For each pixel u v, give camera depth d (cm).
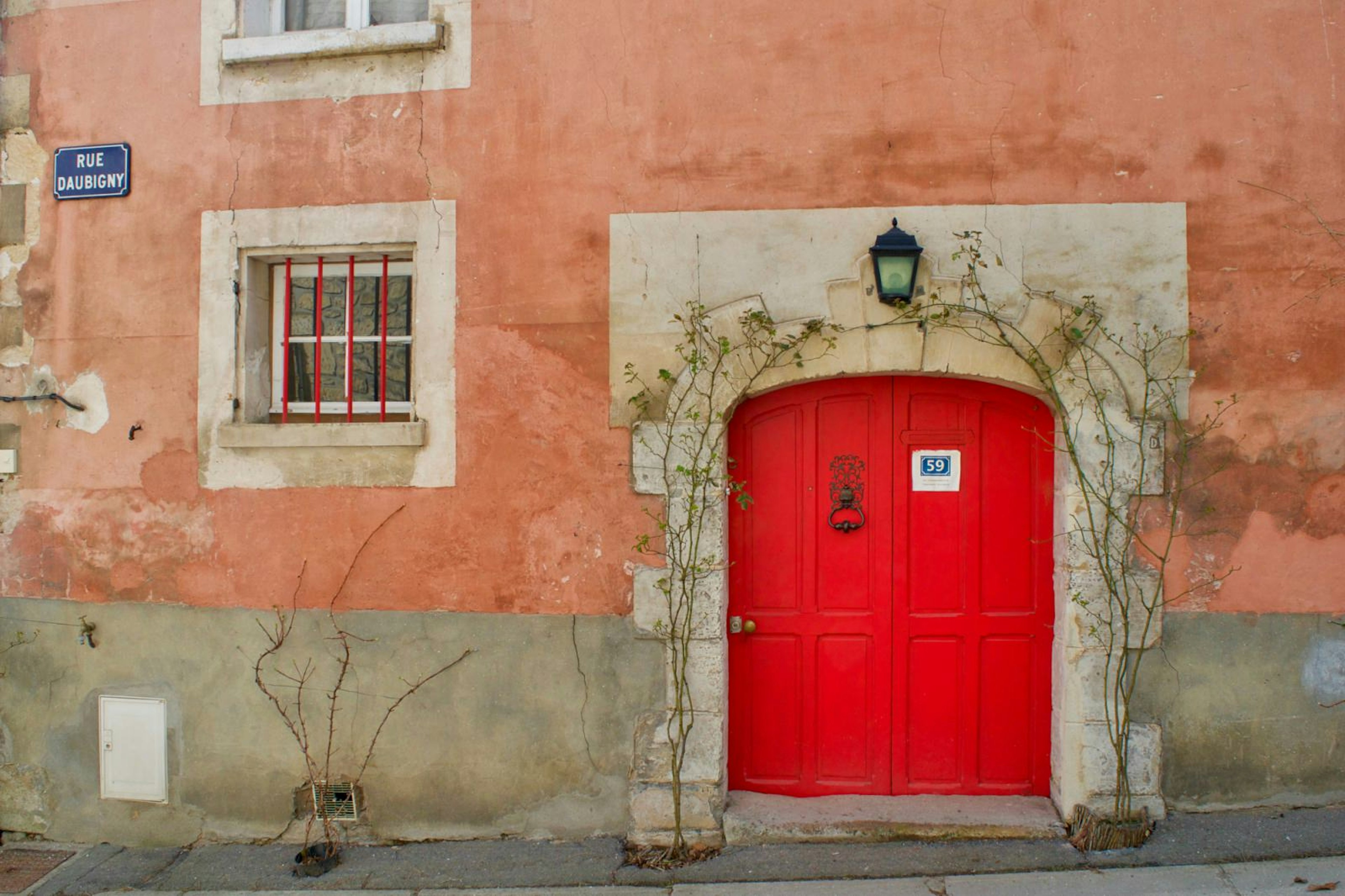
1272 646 389
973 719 419
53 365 446
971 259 394
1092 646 390
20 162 451
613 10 413
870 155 400
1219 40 392
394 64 425
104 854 426
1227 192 390
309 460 426
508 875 386
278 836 426
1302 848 367
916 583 420
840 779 422
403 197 423
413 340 423
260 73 434
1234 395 388
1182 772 391
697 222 406
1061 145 394
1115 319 391
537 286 414
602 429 410
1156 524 390
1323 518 388
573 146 414
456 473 418
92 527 441
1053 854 377
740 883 370
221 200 435
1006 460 417
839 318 399
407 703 420
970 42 398
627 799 408
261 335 446
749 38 406
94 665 440
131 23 444
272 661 427
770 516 421
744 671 423
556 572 412
